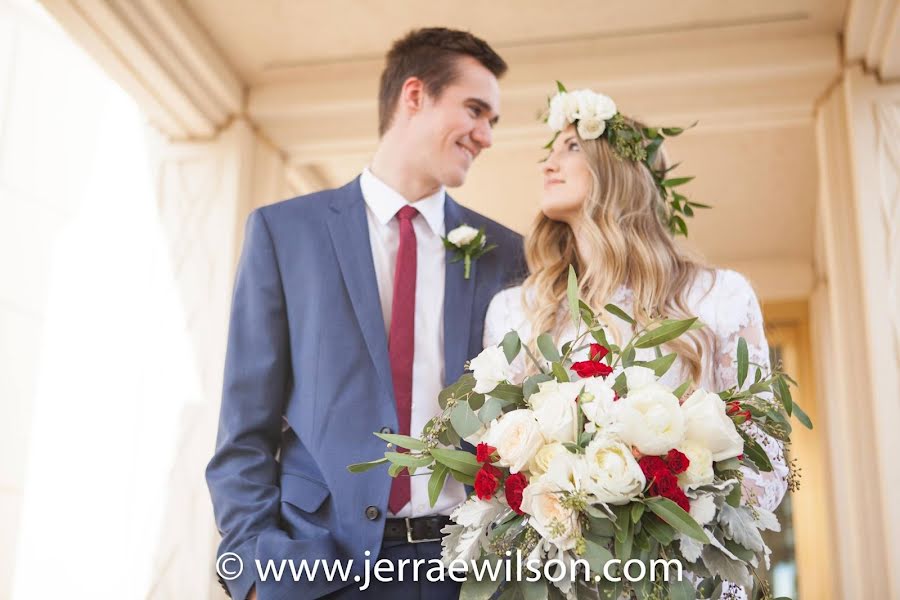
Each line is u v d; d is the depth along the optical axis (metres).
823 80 4.64
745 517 1.82
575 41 4.71
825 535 7.25
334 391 2.46
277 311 2.59
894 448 4.09
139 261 4.84
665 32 4.64
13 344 4.39
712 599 1.92
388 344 2.56
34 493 4.40
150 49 4.36
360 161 6.06
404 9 4.52
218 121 4.98
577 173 2.63
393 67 3.02
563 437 1.81
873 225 4.36
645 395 1.79
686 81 4.71
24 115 4.57
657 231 2.58
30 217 4.57
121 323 4.73
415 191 2.83
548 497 1.77
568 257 2.65
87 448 4.53
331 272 2.60
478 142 2.96
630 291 2.47
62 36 4.77
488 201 6.81
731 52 4.66
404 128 2.89
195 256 4.82
